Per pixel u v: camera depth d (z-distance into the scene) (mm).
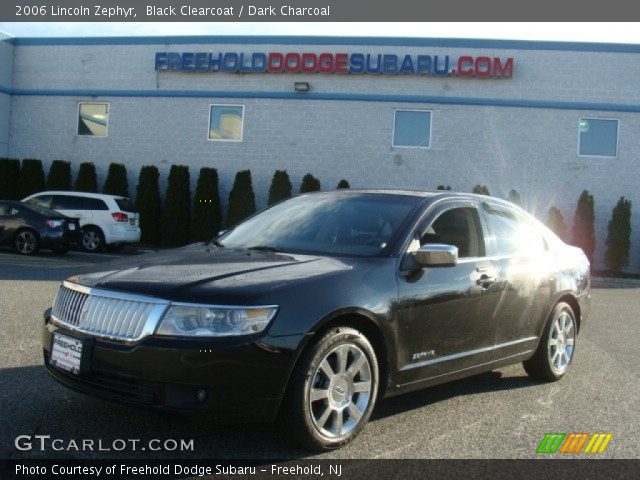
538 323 5801
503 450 4273
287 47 20812
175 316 3680
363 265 4387
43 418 4469
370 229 4836
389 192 5379
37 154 22641
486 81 20078
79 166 22297
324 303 3951
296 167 20859
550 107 19859
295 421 3871
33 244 16141
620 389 5953
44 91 22562
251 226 5457
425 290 4590
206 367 3592
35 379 5312
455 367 4906
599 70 19750
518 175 20016
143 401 3678
